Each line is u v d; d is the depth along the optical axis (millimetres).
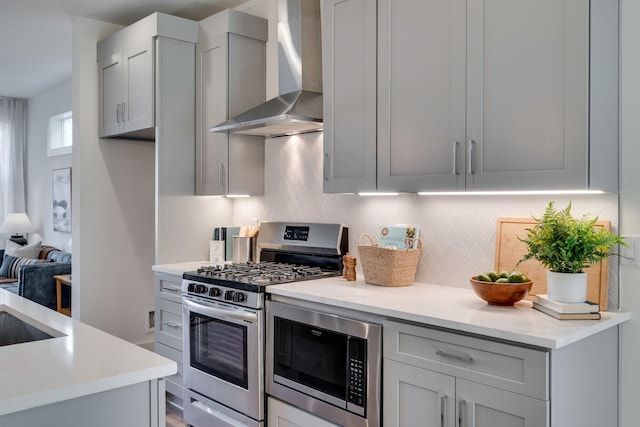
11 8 3992
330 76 2818
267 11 3699
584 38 1891
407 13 2449
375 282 2707
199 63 3734
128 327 4391
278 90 3375
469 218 2600
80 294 4141
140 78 3715
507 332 1760
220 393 2926
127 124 3850
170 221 3666
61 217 6746
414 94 2422
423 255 2789
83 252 4148
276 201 3645
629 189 2107
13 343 2256
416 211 2824
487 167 2162
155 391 1482
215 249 3697
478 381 1858
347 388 2301
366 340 2227
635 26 2088
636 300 2094
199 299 3061
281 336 2633
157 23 3561
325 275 2988
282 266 3322
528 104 2037
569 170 1926
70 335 1776
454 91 2270
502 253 2441
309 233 3266
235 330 2824
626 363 2119
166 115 3629
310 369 2479
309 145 3404
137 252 4441
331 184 2816
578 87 1904
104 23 4250
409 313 2051
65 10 4023
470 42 2211
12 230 7020
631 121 2098
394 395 2129
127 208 4379
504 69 2105
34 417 1276
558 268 2020
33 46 5031
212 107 3623
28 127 7609
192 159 3770
